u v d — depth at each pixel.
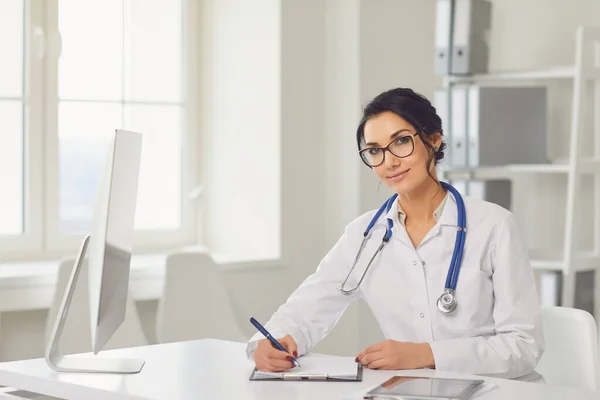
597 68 3.99
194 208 4.75
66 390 2.09
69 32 4.28
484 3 4.21
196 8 4.73
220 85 4.69
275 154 4.48
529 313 2.25
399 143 2.29
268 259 4.40
